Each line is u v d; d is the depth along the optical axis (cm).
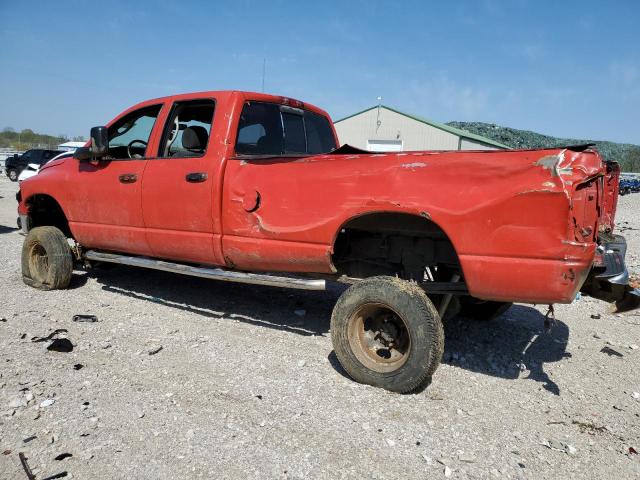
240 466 266
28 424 296
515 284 312
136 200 500
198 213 453
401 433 304
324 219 379
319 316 522
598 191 323
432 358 334
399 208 344
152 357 402
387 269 412
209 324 486
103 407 320
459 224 323
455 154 330
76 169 566
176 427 300
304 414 321
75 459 266
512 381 387
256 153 479
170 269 490
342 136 3625
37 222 650
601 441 306
